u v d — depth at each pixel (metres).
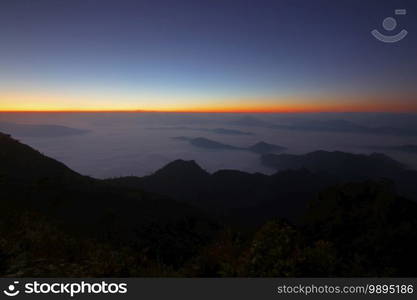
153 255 10.73
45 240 9.63
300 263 5.95
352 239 7.82
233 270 6.32
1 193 21.00
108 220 20.89
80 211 22.48
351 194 9.58
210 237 14.96
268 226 6.87
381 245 7.18
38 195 23.45
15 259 7.23
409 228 7.50
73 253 8.95
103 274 6.81
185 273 7.20
